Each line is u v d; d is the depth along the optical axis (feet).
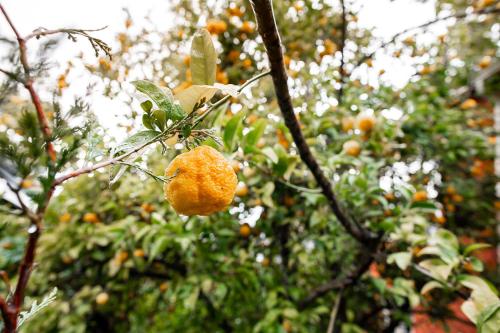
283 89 1.09
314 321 2.65
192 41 0.93
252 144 1.69
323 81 2.81
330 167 2.14
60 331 2.89
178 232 2.19
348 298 3.16
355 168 2.58
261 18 0.88
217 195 0.88
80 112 0.65
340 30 3.15
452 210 3.56
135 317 3.73
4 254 2.45
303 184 2.36
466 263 1.69
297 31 2.93
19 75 0.61
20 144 0.59
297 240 2.76
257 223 2.71
